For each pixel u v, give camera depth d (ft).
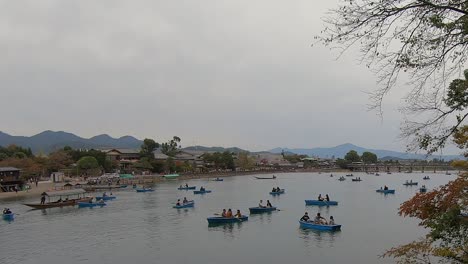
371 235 163.84
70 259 136.26
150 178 557.33
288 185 481.87
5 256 141.08
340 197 322.34
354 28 33.32
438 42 33.55
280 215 223.92
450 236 48.96
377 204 270.67
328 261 127.95
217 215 208.64
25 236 174.29
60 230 187.21
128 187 456.86
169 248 148.97
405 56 34.17
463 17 32.68
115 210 254.88
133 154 655.76
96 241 162.50
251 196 345.51
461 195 44.93
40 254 143.33
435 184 476.13
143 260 133.18
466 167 53.62
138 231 182.39
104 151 646.74
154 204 286.66
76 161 558.97
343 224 190.29
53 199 329.52
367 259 128.98
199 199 322.14
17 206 281.74
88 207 270.87
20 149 559.38
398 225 184.96
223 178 651.66
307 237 162.81
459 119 38.78
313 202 271.49
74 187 418.72
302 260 129.90
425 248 49.70
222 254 139.13
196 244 154.51
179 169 655.35
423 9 32.58
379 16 32.68
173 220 212.43
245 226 190.39
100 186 429.79
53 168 528.22
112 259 135.13
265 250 143.43
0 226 200.13
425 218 48.67
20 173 431.43
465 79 39.60
